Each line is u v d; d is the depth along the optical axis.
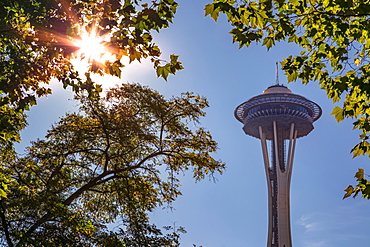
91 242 28.30
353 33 14.62
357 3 13.40
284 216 133.75
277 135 151.12
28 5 14.09
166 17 12.74
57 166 31.36
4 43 16.09
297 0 13.55
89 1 13.65
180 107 34.75
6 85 15.41
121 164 32.81
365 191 12.45
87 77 15.13
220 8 11.80
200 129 35.50
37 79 16.89
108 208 33.09
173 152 34.97
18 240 25.59
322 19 14.18
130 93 33.47
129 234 30.05
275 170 145.62
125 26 12.48
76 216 27.52
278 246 130.50
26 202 25.16
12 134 18.25
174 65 12.93
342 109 14.44
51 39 13.88
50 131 32.34
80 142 33.03
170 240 30.22
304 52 15.46
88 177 32.00
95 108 33.09
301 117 148.38
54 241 25.66
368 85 13.46
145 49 13.00
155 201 33.75
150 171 34.28
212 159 35.12
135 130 32.16
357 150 13.99
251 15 12.61
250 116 152.50
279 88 155.88
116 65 13.59
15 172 28.73
